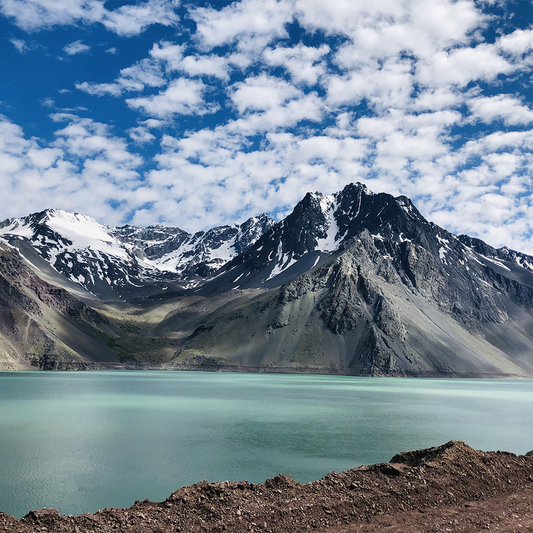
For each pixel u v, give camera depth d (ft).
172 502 93.71
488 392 506.07
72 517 87.71
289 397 397.19
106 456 171.12
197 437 209.15
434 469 108.99
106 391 421.59
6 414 270.87
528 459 123.65
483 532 82.69
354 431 230.48
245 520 87.92
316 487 101.50
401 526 86.28
